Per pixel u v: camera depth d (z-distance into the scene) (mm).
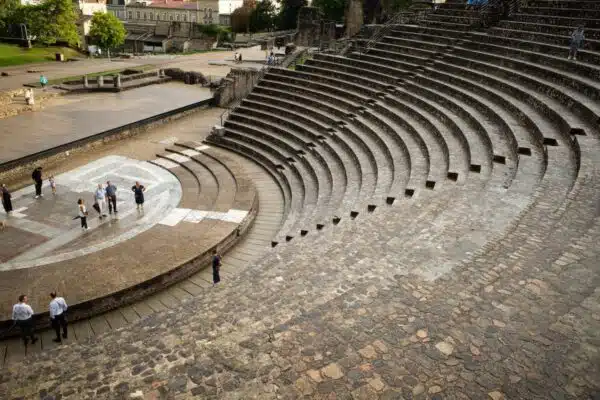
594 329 6559
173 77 46656
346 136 24672
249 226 20609
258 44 70438
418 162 18031
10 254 17000
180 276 16484
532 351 6191
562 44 21438
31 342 13242
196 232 18891
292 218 19703
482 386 5668
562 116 15695
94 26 70125
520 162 14125
